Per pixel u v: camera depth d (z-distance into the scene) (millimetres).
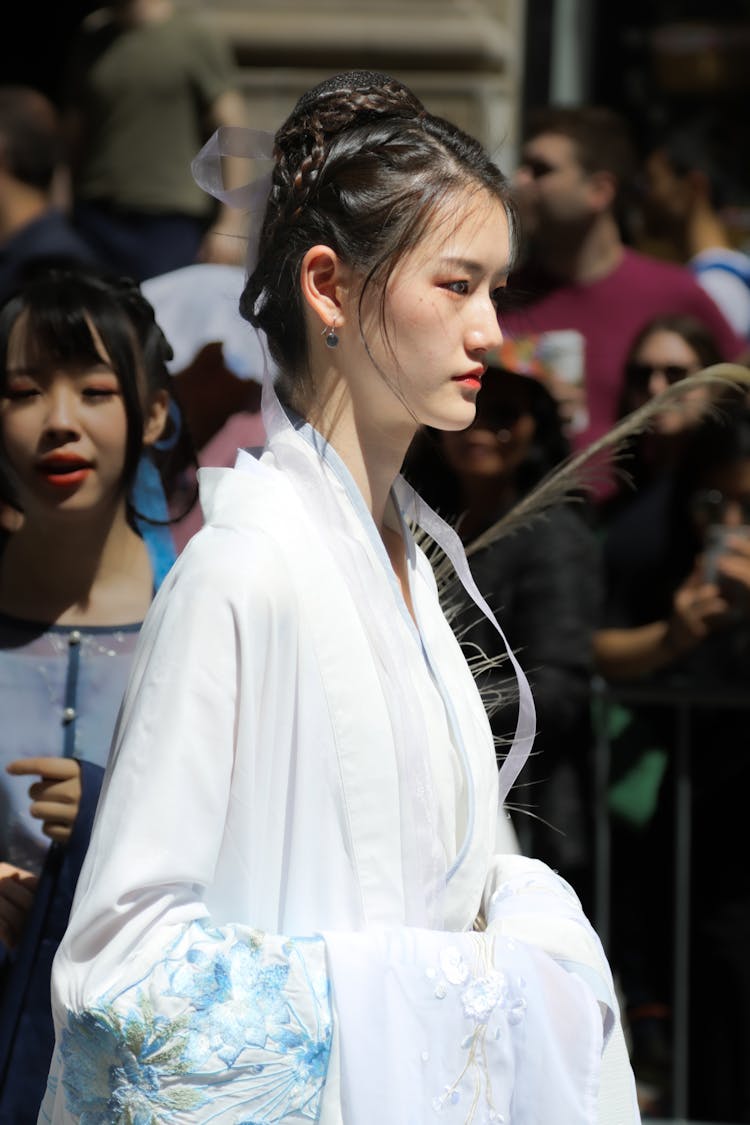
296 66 13570
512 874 3904
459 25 13477
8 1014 4445
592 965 3631
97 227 11586
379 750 3506
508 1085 3402
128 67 11648
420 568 4109
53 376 5039
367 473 3791
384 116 3709
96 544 5137
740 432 8336
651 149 14117
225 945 3287
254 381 7012
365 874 3473
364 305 3609
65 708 5000
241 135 4051
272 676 3441
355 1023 3303
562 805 7520
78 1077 3299
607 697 8172
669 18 14070
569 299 10062
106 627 5105
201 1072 3207
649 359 8766
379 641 3586
